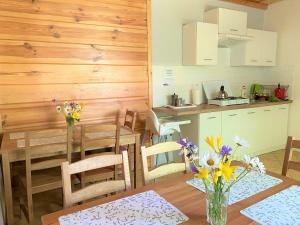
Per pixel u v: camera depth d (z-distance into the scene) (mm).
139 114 3475
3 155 2027
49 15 2779
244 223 1036
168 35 3666
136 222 1059
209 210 1001
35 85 2787
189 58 3711
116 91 3273
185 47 3756
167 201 1231
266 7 4680
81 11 2947
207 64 3711
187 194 1301
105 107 3219
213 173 919
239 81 4578
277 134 4387
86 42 3014
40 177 2240
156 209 1160
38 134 2023
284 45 4492
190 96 4004
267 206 1171
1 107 2652
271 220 1057
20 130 2754
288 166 1644
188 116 3521
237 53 4258
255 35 4199
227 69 4395
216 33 3719
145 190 1357
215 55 3766
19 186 2480
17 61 2676
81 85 3039
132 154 2947
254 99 4508
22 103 2744
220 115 3598
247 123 3922
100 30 3082
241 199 1241
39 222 2299
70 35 2914
